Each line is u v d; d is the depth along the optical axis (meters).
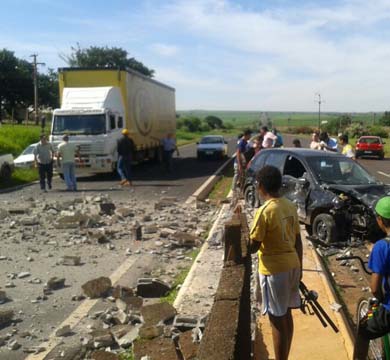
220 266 8.65
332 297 6.85
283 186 11.88
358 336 4.43
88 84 24.16
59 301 7.51
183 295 7.15
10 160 22.59
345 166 11.84
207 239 10.79
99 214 14.07
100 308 7.17
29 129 45.31
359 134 79.31
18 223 13.07
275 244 4.41
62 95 23.77
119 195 18.23
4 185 21.58
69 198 17.55
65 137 19.53
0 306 7.28
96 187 20.73
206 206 15.63
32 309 7.17
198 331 5.59
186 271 8.98
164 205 15.83
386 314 4.10
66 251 10.45
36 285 8.25
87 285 7.66
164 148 27.28
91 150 22.66
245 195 14.52
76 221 12.67
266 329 5.77
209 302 6.84
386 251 3.95
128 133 22.80
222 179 24.80
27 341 6.08
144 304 7.25
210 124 137.75
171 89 36.62
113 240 11.40
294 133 106.44
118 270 9.08
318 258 8.91
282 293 4.43
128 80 24.72
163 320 6.26
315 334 5.70
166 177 24.62
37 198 17.67
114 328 6.29
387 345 4.29
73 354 5.59
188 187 20.44
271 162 13.31
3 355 5.68
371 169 30.05
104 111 22.77
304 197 11.25
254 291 6.59
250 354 4.57
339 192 10.73
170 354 5.26
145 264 9.48
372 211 10.06
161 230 11.89
